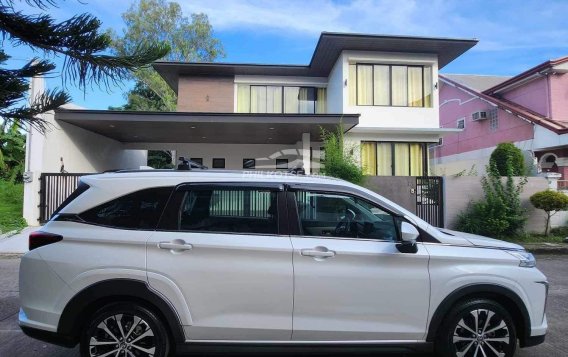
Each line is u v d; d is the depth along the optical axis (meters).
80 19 3.24
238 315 3.70
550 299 6.92
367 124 17.52
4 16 3.02
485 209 13.59
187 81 20.08
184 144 21.20
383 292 3.78
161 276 3.66
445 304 3.82
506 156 18.08
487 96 23.66
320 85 20.38
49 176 14.14
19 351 4.64
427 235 4.01
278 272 3.72
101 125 16.44
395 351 3.82
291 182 4.06
